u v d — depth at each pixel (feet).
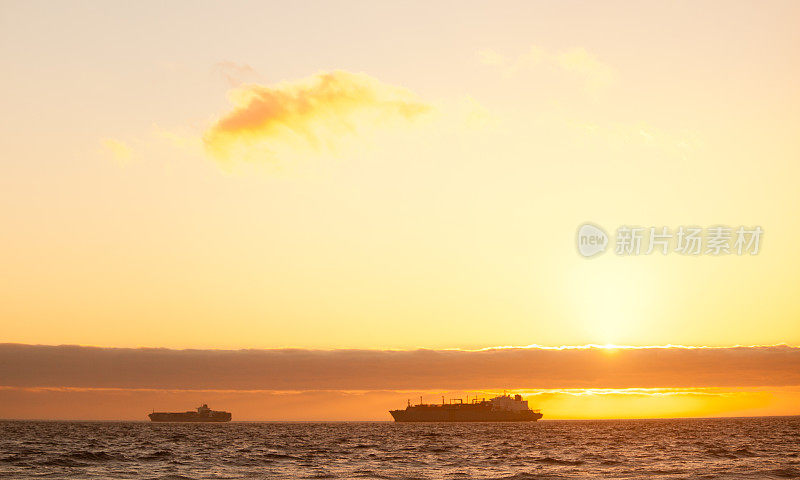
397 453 554.46
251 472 376.27
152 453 540.52
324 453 554.87
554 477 343.46
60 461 442.91
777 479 323.98
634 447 628.69
